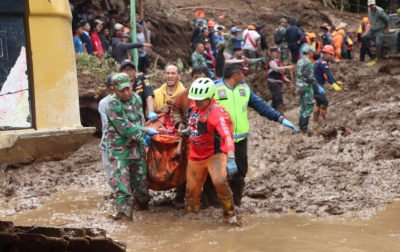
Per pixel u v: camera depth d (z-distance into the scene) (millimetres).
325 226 7074
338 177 9156
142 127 7508
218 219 7422
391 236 6660
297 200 8078
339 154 10258
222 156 7172
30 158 3846
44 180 9867
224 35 25344
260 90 20359
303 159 10234
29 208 8297
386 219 7324
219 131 6848
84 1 18078
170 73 8148
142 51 19484
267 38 30422
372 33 21125
